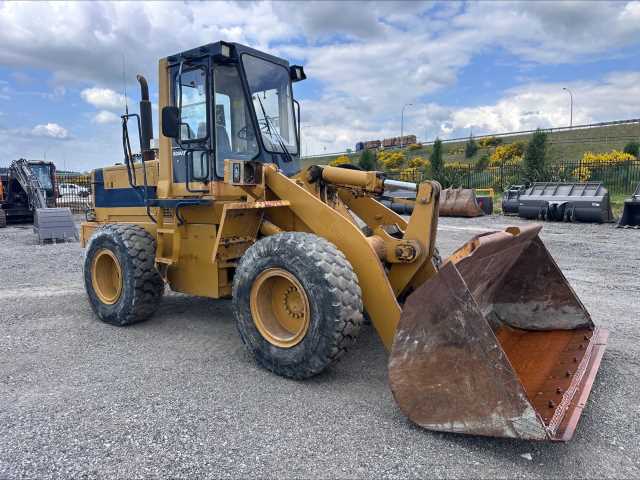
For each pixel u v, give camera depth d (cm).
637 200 1323
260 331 382
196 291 481
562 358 365
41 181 1872
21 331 500
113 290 538
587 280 716
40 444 283
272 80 505
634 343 450
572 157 4244
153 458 269
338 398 339
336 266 344
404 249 395
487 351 269
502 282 430
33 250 1128
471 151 5084
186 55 468
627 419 314
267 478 252
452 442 284
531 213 1589
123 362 411
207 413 318
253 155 479
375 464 263
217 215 454
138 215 572
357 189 439
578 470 259
